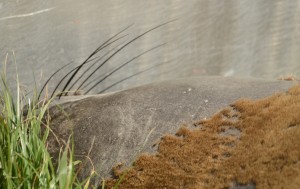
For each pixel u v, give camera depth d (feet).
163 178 14.96
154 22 24.98
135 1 24.40
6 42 22.31
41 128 18.30
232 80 17.92
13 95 22.38
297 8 28.91
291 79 18.56
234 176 13.99
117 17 24.17
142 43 24.86
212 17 26.32
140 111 16.99
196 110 16.55
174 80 18.44
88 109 18.04
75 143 17.11
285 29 28.81
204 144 15.35
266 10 28.07
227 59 27.17
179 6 25.41
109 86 24.36
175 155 15.38
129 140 16.38
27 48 22.70
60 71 23.35
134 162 15.70
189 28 25.84
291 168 13.43
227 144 15.14
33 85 22.82
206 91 17.15
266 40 28.37
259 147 14.44
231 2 26.73
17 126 15.70
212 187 14.10
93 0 23.58
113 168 15.90
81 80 23.71
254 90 16.94
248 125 15.40
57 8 23.02
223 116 16.14
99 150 16.55
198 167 14.75
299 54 29.45
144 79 25.13
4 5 22.12
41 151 15.25
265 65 28.55
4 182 14.70
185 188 14.44
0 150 14.80
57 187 14.88
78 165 16.52
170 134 16.10
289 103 15.66
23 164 14.96
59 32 23.20
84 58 23.75
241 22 27.25
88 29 23.67
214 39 26.61
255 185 13.58
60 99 20.10
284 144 14.16
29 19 22.58
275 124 14.97
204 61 26.50
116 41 24.27
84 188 14.76
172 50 25.59
